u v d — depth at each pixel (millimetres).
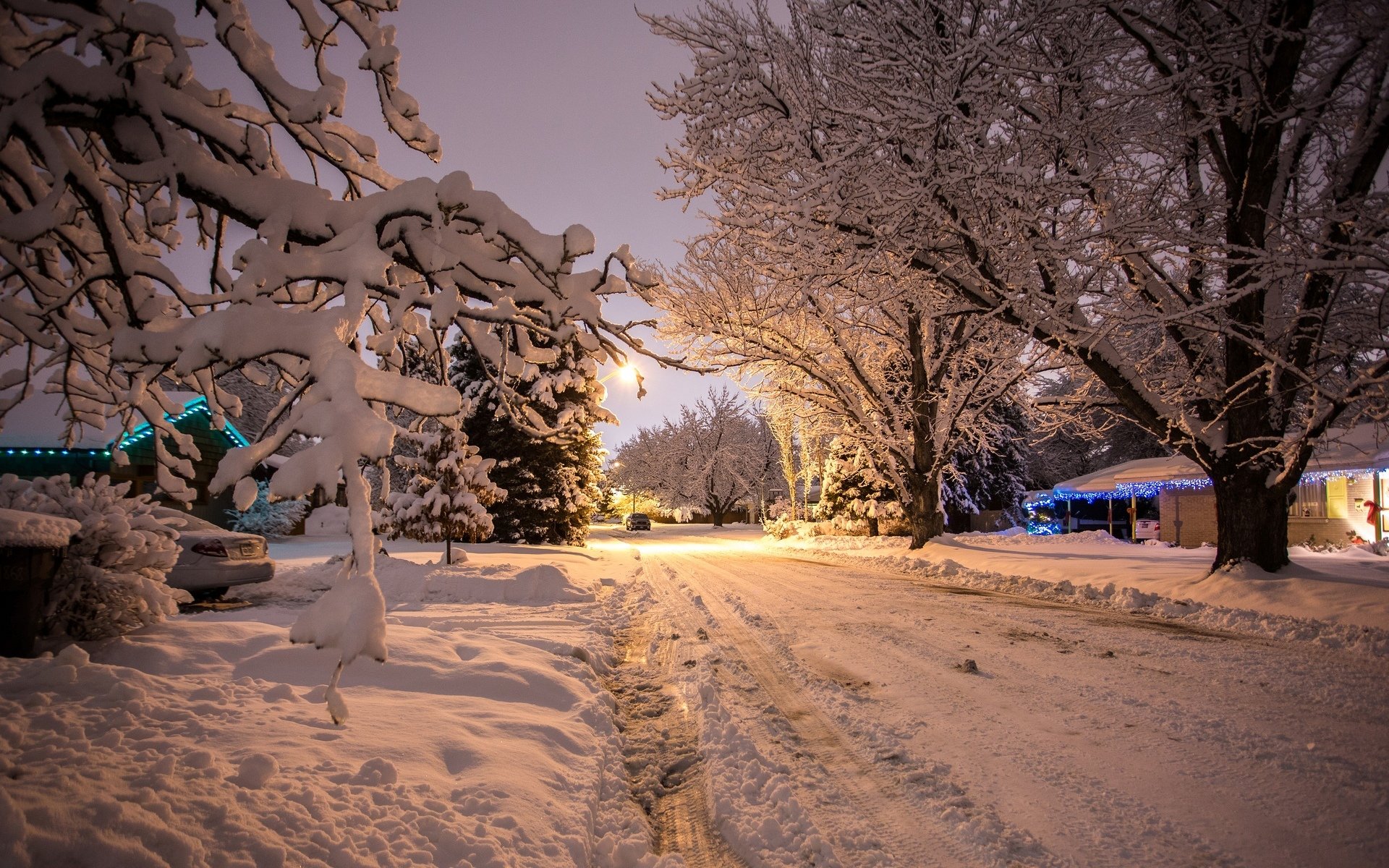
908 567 19875
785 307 12250
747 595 13750
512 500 28469
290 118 3451
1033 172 10320
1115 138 11359
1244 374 12188
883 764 4906
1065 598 13164
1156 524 28312
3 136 2869
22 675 4258
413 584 12062
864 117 10555
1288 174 11812
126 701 3957
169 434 4488
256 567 10430
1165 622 10500
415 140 4000
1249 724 5680
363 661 5828
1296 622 9523
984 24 11250
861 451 33375
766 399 27594
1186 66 11797
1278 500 11961
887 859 3623
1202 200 11938
